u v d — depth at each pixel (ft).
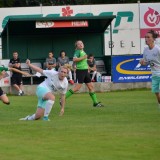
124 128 75.82
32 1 263.08
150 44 90.99
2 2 259.39
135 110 100.58
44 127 76.64
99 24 171.73
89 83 109.50
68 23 161.27
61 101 91.66
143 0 260.62
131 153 59.77
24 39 176.35
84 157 58.03
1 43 174.40
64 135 70.23
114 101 121.29
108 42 181.27
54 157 57.98
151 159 57.16
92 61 160.15
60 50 178.40
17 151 60.80
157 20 185.16
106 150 61.31
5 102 92.43
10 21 158.51
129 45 184.65
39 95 85.15
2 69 92.17
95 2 263.08
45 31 175.73
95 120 85.76
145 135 69.77
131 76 159.74
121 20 183.52
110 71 167.02
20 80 150.41
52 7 177.37
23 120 85.56
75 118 88.79
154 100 121.90
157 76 91.61
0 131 73.56
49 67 157.79
